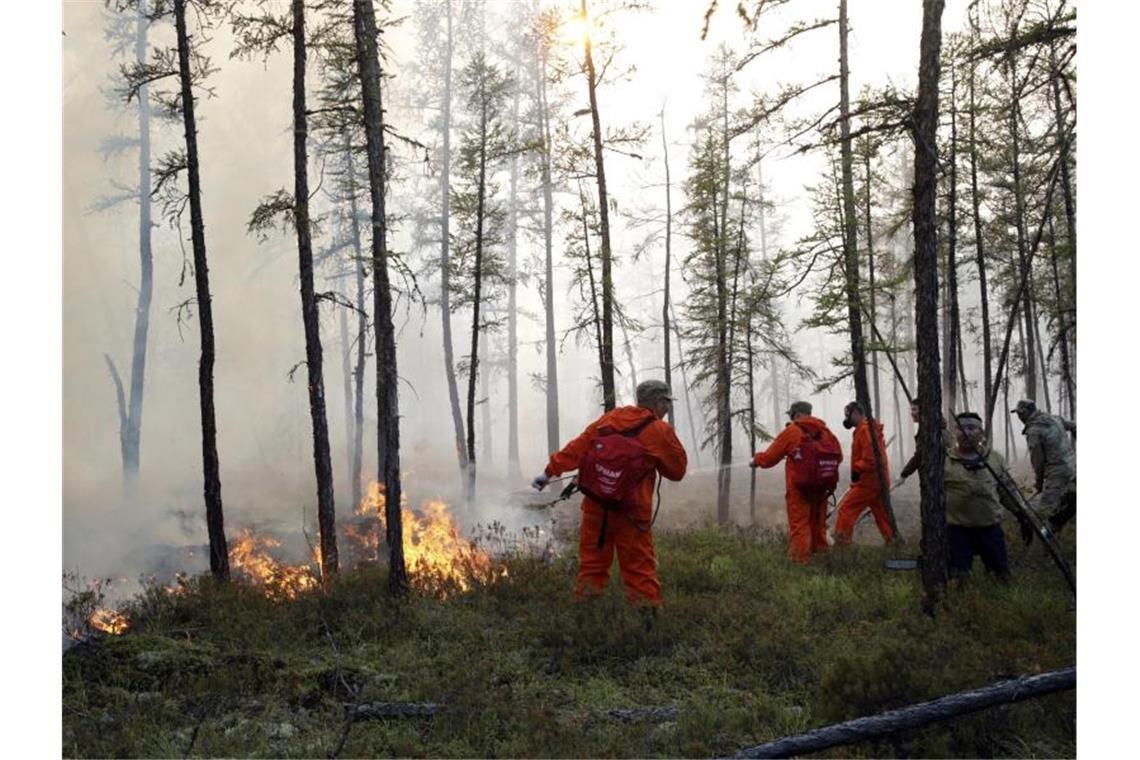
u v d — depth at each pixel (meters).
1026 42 7.21
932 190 7.41
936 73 7.43
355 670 6.14
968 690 4.84
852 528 11.55
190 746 4.89
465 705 5.33
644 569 7.44
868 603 7.58
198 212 10.45
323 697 5.79
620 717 5.32
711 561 9.77
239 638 6.97
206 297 10.35
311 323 11.05
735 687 5.85
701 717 5.08
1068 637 5.54
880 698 4.92
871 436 11.44
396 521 8.29
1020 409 9.84
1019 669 5.18
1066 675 4.61
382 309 8.95
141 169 20.14
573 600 7.71
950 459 8.09
